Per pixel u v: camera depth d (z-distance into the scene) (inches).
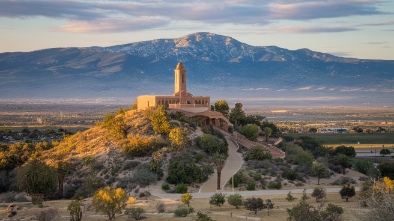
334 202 6983.3
